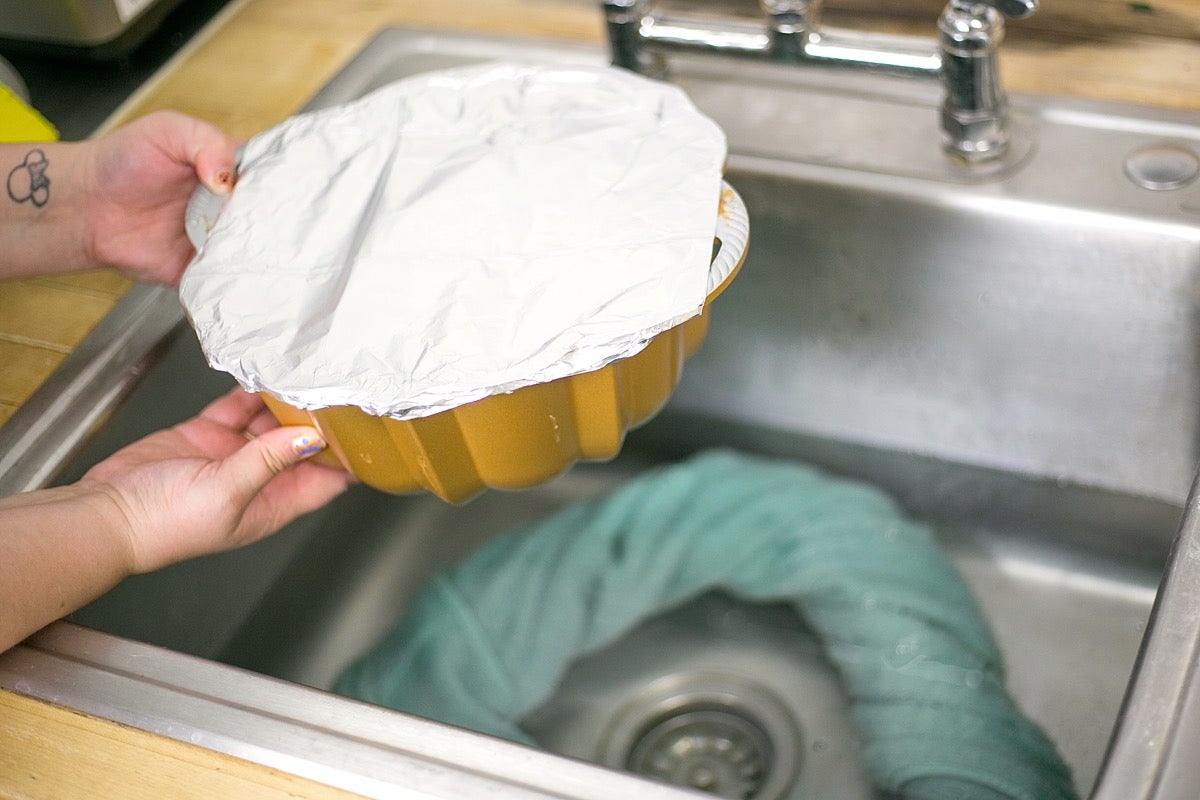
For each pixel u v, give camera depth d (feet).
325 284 1.82
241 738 1.63
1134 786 1.43
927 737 2.34
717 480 2.80
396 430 1.75
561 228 1.84
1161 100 2.49
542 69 2.17
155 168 2.37
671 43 2.55
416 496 2.84
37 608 1.76
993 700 2.39
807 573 2.64
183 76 2.96
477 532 2.80
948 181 2.39
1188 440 2.47
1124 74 2.57
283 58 2.97
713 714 2.50
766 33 2.46
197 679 1.72
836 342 2.70
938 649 2.48
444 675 2.53
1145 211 2.25
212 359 1.72
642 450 2.89
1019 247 2.36
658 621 2.62
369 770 1.58
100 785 1.61
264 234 1.93
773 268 2.63
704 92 2.72
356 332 1.73
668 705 2.52
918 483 2.72
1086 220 2.27
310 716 1.65
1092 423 2.55
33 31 2.92
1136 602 2.48
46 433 2.18
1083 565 2.55
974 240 2.39
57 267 2.48
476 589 2.68
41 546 1.79
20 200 2.36
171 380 2.36
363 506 2.77
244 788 1.59
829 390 2.78
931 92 2.61
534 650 2.58
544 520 2.81
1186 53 2.59
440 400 1.62
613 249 1.78
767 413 2.86
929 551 2.63
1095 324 2.41
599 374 1.73
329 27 3.05
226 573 2.44
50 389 2.25
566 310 1.70
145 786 1.60
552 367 1.63
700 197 1.83
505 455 1.83
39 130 2.62
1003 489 2.66
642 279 1.71
